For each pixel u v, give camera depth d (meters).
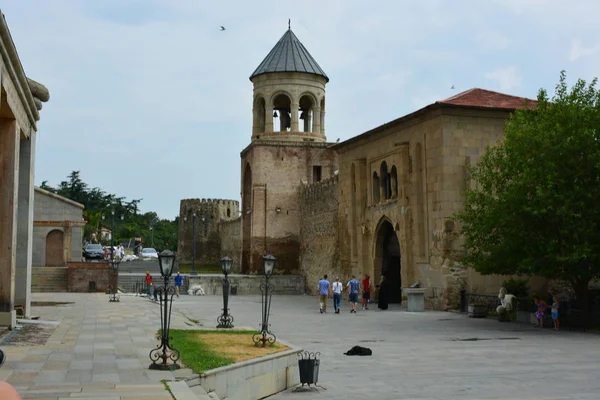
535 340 21.45
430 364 16.84
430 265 34.53
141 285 50.06
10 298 19.27
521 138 25.45
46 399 9.48
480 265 26.39
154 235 137.25
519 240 24.84
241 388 12.55
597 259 23.89
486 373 15.45
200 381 11.38
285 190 57.34
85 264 47.06
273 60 58.06
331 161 57.94
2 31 15.56
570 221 23.81
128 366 12.41
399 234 38.12
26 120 21.89
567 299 32.41
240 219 68.00
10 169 19.42
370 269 42.50
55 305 31.59
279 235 57.03
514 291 30.64
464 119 34.03
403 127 37.66
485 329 24.88
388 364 16.89
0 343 15.90
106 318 23.86
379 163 41.19
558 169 24.64
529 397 12.73
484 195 26.88
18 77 18.67
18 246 22.83
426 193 35.03
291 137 57.53
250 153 58.69
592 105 25.52
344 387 14.02
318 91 58.12
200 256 86.25
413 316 30.92
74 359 13.32
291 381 14.61
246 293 52.62
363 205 43.19
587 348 19.48
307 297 49.44
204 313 31.23
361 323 27.58
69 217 55.72
